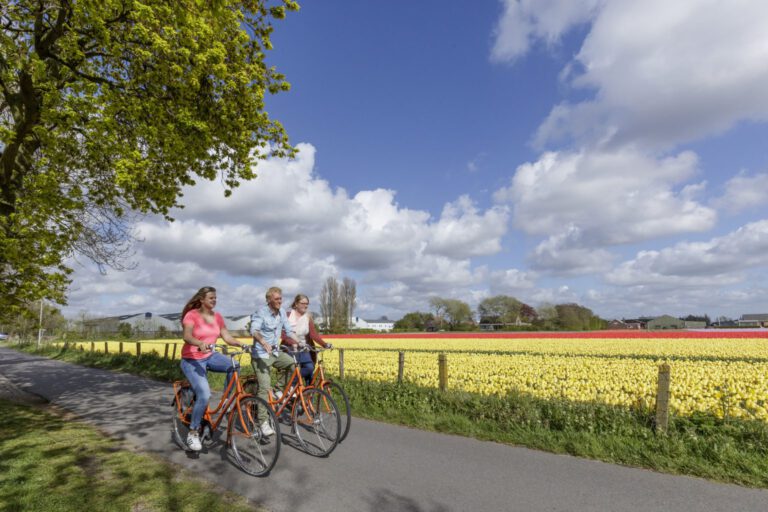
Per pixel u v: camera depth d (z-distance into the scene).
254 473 4.93
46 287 8.61
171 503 4.14
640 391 10.41
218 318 5.79
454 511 4.03
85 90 7.91
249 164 11.59
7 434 6.62
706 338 37.75
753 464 5.00
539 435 6.29
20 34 8.09
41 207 8.15
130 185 8.53
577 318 83.81
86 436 6.55
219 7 4.98
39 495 4.20
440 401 8.40
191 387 5.68
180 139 9.02
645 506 4.14
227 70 9.38
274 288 6.14
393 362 18.22
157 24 7.71
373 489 4.52
